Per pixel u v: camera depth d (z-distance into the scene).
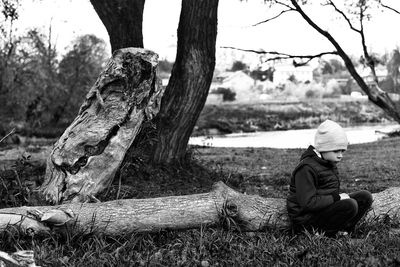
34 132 29.19
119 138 7.21
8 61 30.73
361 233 6.50
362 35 18.17
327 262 5.27
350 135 35.72
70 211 5.90
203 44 10.48
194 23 10.41
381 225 6.71
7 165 12.63
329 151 5.98
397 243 5.91
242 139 34.03
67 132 7.22
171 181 10.16
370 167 14.36
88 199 7.04
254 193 9.80
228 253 5.68
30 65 31.56
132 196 8.34
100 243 5.82
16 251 5.57
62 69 33.25
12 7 12.44
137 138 9.55
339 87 70.44
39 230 5.80
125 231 6.02
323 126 6.03
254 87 69.75
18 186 7.74
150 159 10.48
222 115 48.59
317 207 5.95
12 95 31.16
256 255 5.53
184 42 10.53
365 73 19.19
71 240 5.85
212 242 5.85
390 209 7.00
